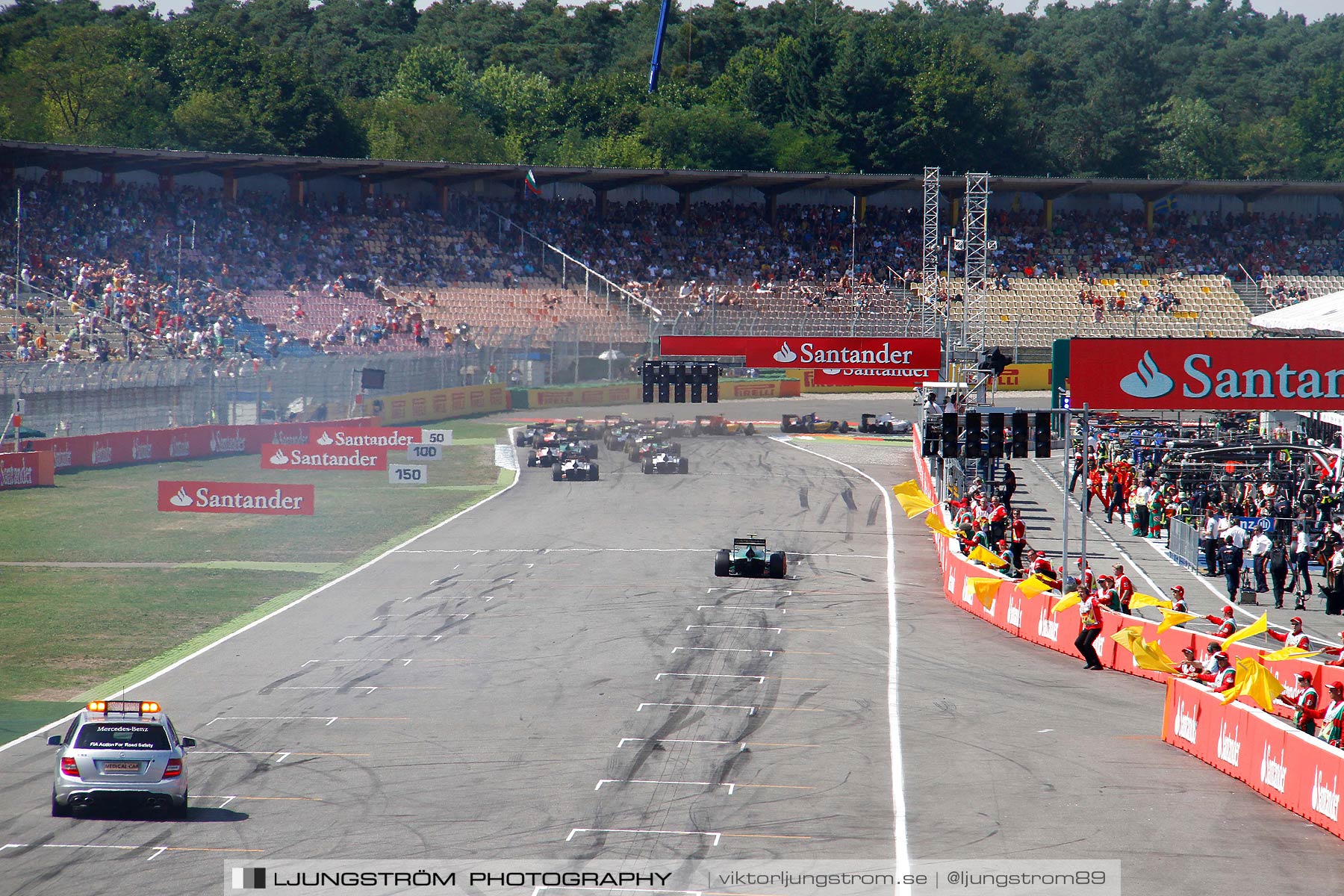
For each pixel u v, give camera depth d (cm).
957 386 10588
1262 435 11812
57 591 7562
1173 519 8906
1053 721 5159
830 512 10675
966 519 8056
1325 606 7550
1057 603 6419
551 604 7281
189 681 5709
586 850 3706
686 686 5619
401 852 3678
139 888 3391
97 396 11888
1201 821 3994
